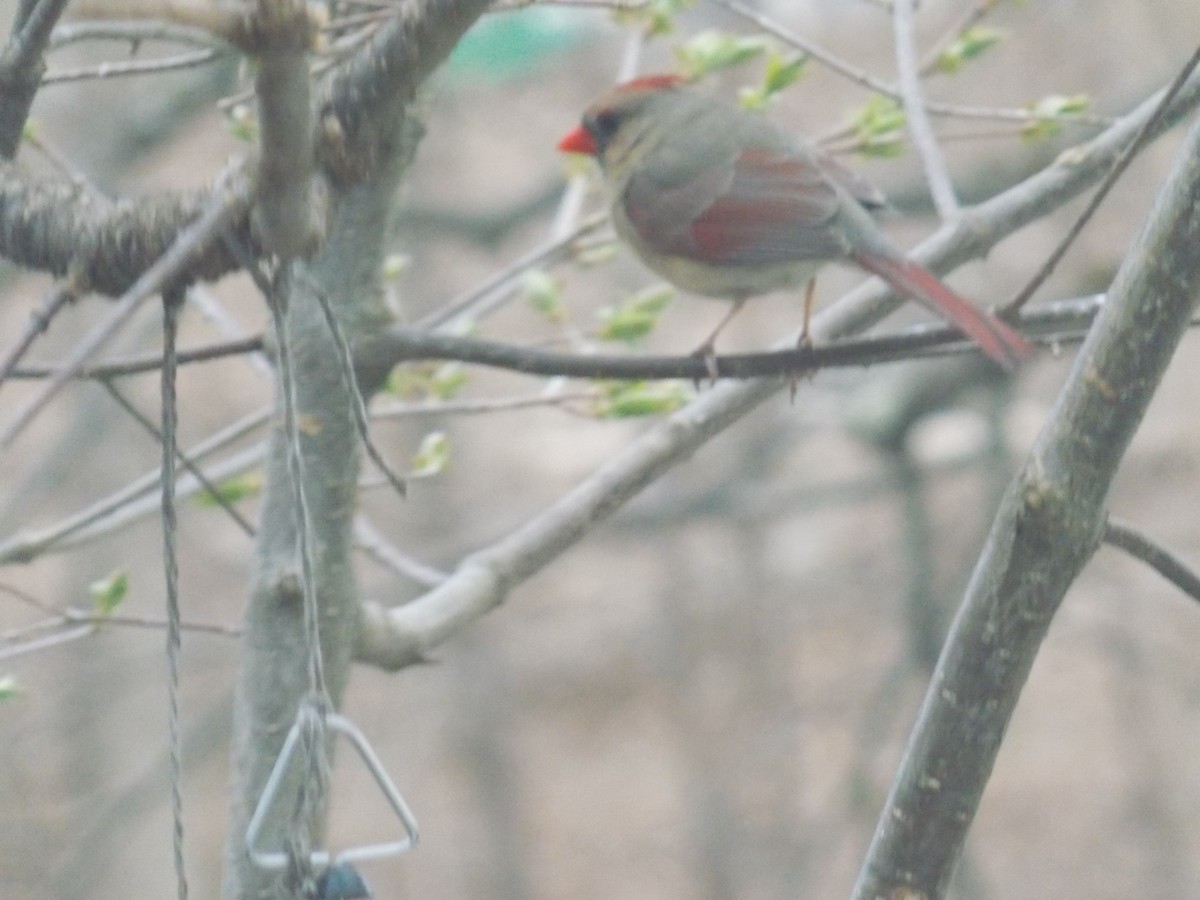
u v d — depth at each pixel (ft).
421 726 56.80
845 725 59.16
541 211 52.08
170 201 13.62
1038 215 23.41
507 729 61.11
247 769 19.74
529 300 25.46
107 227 13.61
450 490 52.26
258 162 12.96
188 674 54.49
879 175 51.08
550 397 23.52
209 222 11.41
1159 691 61.41
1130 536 16.25
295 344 19.63
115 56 44.93
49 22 14.30
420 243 53.16
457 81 37.06
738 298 24.70
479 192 63.31
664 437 22.82
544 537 22.31
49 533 23.93
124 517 24.52
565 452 64.75
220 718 48.70
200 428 55.88
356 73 15.70
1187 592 16.71
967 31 24.95
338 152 15.74
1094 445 15.29
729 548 61.87
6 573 56.34
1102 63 53.57
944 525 52.37
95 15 11.08
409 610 21.39
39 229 13.79
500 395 63.31
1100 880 59.98
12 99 14.97
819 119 58.03
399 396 26.63
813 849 55.21
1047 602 15.69
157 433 17.89
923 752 16.17
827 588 58.90
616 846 65.41
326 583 20.01
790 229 23.35
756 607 58.85
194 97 45.52
